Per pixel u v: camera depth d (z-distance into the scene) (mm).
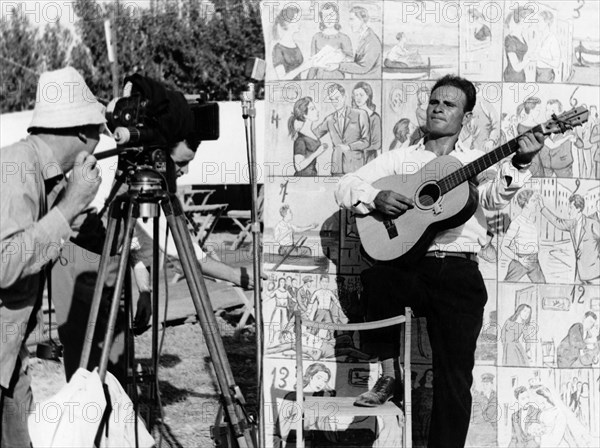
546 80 4238
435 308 3848
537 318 4258
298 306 4285
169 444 4141
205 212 9039
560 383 4258
